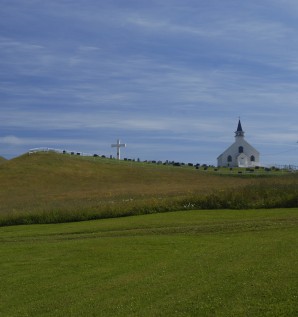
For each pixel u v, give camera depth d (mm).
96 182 76250
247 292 13117
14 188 71062
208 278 15078
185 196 39375
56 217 35031
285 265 15797
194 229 27156
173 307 12508
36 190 68938
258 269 15586
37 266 19641
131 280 16000
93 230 29156
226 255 18781
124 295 14250
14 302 14852
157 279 15711
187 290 13953
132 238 25297
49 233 29297
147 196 45250
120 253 21203
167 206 36312
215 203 36062
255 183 43094
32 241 27047
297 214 29906
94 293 14859
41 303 14430
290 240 21125
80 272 18125
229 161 132125
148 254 20656
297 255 17422
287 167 103500
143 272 17172
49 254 22078
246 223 27672
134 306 13055
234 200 36000
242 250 19531
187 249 21297
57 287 16156
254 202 35344
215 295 13125
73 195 54469
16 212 36500
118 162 96500
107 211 35469
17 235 29391
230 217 30516
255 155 132500
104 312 12852
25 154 90250
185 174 84375
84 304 13812
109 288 15258
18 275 18203
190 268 17000
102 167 87250
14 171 79625
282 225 26438
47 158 87688
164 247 22156
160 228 28188
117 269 18172
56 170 81688
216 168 101062
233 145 132500
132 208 35906
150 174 83125
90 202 41656
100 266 18922
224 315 11586
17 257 21797
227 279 14680
